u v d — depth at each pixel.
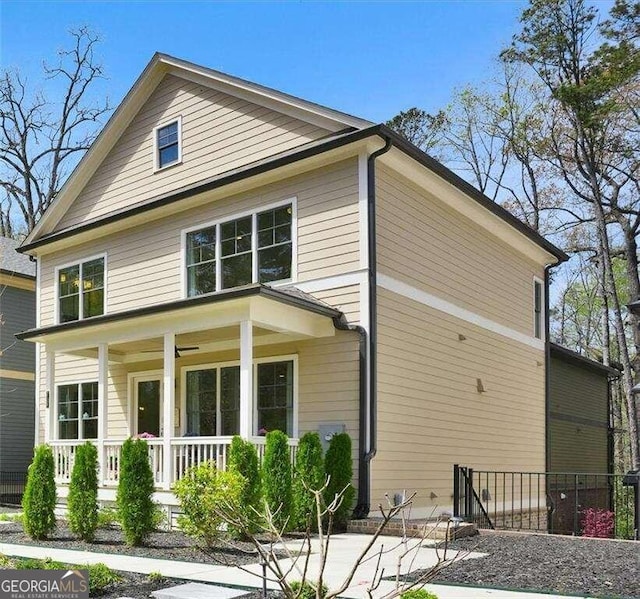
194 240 13.63
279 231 12.23
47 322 16.47
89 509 9.20
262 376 12.24
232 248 12.91
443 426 12.65
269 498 9.31
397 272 11.75
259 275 12.36
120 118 15.41
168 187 14.42
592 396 21.23
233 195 13.02
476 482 13.45
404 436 11.47
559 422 18.30
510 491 14.94
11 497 18.52
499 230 15.37
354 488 10.30
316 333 11.34
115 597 5.69
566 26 22.33
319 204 11.73
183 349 13.38
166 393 11.09
